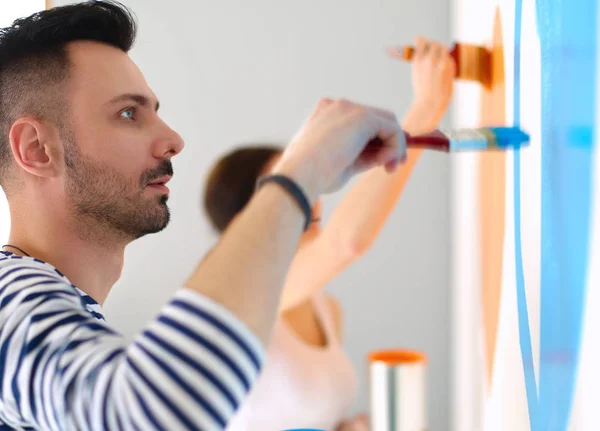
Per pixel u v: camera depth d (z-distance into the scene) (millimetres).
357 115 503
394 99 1937
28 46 620
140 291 1962
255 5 1937
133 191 625
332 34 1939
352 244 1085
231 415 388
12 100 627
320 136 479
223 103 1951
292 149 494
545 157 545
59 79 612
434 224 1984
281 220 427
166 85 1948
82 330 433
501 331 836
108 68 625
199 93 1950
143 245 1961
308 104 1953
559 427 512
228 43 1942
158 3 1931
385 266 2006
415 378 803
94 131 610
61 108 610
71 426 409
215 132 1956
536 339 602
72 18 622
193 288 399
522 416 688
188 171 1957
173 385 373
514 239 716
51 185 620
